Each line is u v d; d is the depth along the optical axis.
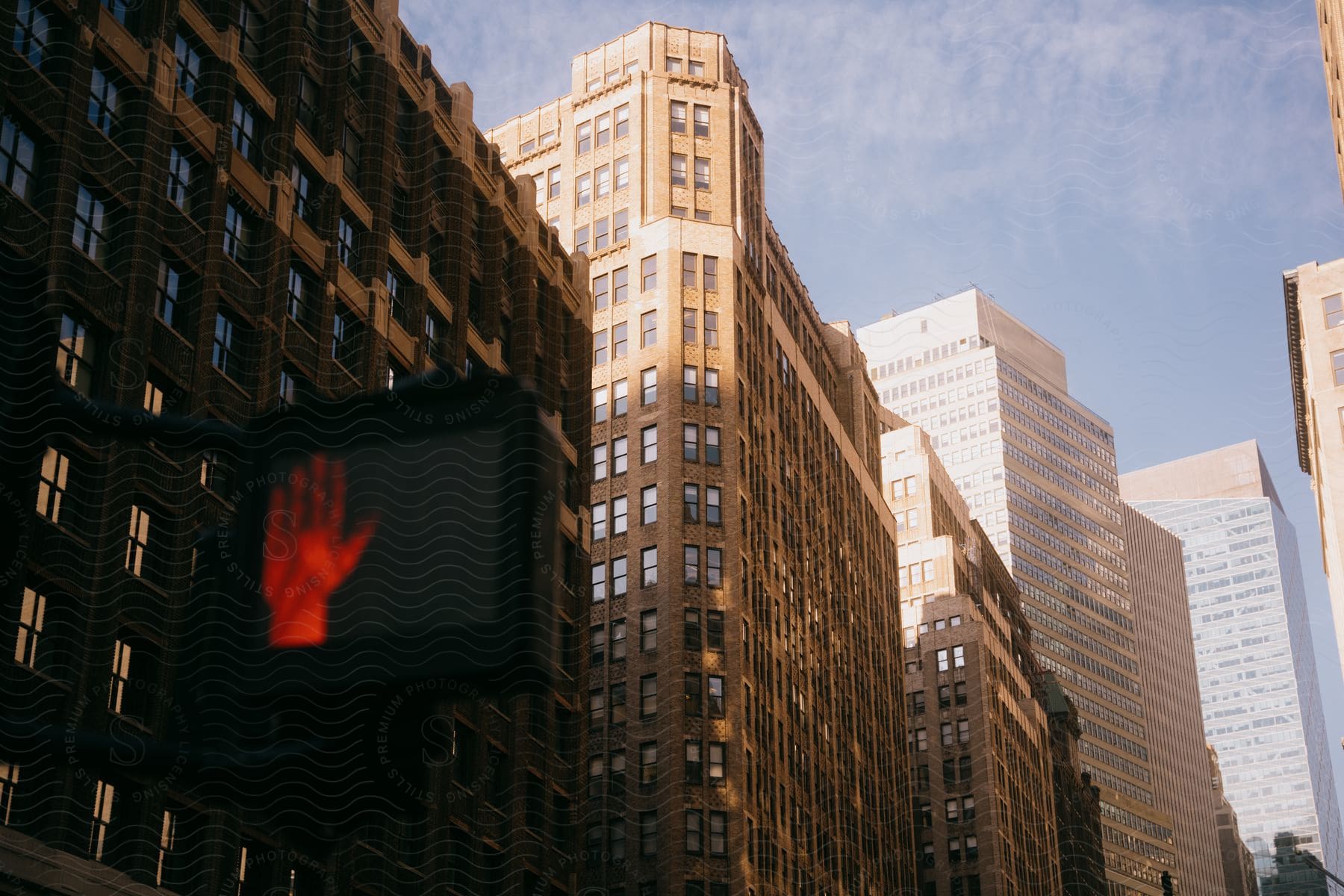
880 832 113.25
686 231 98.94
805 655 101.19
